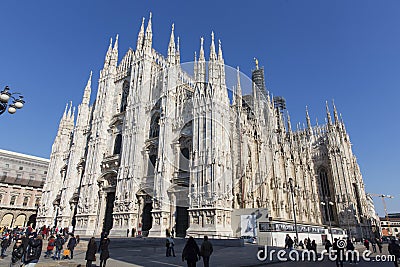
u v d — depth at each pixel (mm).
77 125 68875
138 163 49906
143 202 47312
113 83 66312
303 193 72562
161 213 42250
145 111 54312
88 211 53406
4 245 25828
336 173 78312
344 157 79375
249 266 19344
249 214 40469
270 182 56562
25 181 86125
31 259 15594
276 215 54812
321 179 83688
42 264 20625
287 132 83500
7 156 89688
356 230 71000
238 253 27219
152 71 59125
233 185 42062
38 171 96500
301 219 66000
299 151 78438
